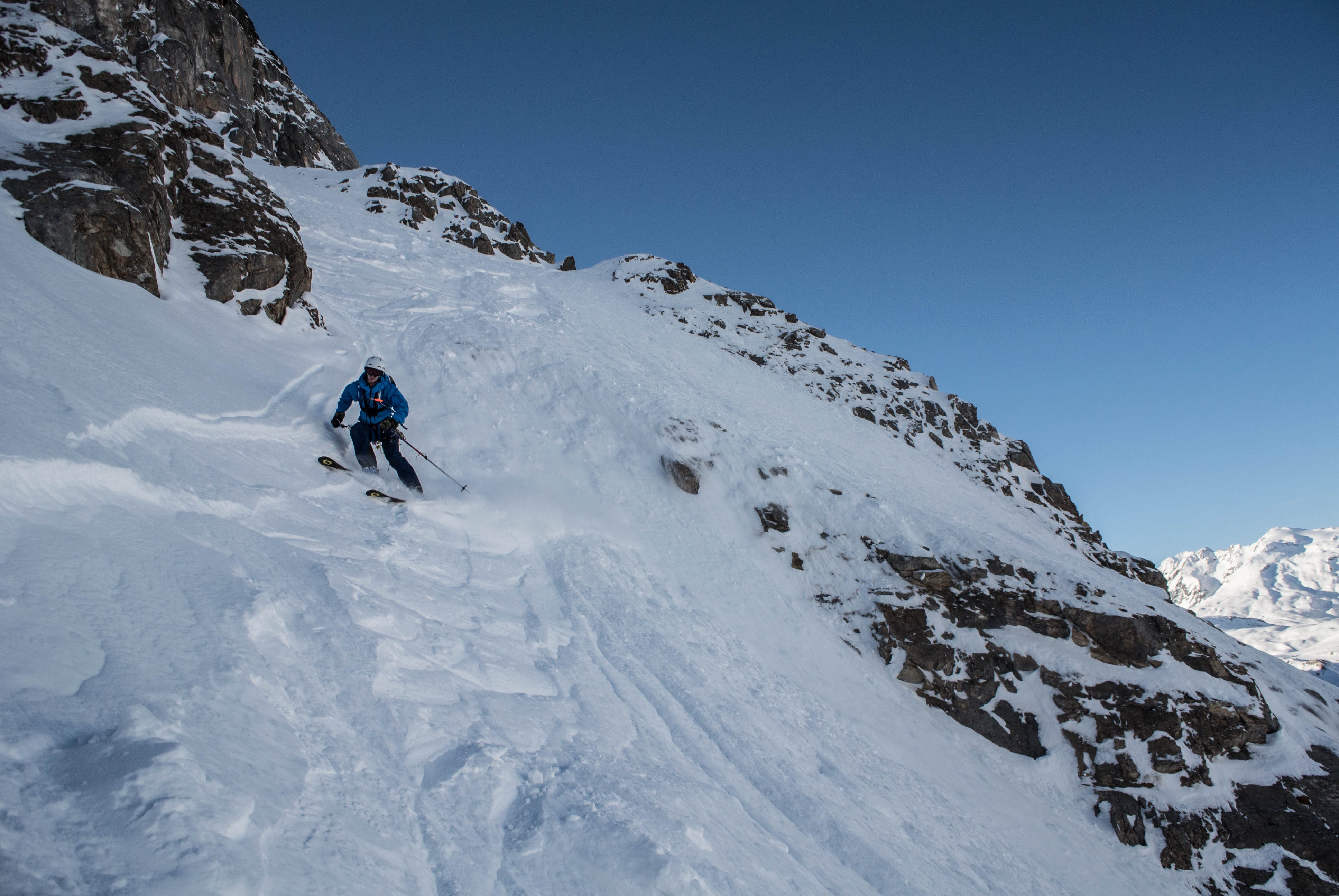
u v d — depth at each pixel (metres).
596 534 9.86
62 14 26.06
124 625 2.87
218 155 11.79
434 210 34.16
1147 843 8.98
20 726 2.09
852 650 10.24
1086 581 11.66
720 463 12.52
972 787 8.56
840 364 28.34
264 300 10.74
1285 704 11.66
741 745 6.21
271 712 2.94
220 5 35.38
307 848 2.33
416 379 12.61
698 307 29.95
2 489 3.20
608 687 5.86
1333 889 9.05
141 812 1.99
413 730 3.47
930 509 13.91
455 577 6.36
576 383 13.52
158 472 4.46
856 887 4.91
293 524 5.26
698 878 3.05
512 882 2.78
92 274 7.80
